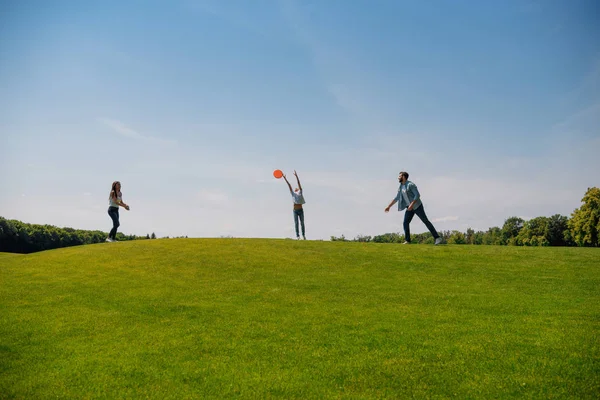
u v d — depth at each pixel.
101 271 14.71
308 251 17.69
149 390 6.63
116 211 20.91
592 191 73.00
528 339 8.16
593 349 7.59
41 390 6.66
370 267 15.15
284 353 7.94
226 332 9.09
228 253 17.33
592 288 12.00
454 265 15.12
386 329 9.03
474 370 7.02
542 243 96.31
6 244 84.44
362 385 6.68
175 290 12.50
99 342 8.62
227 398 6.36
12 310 10.64
